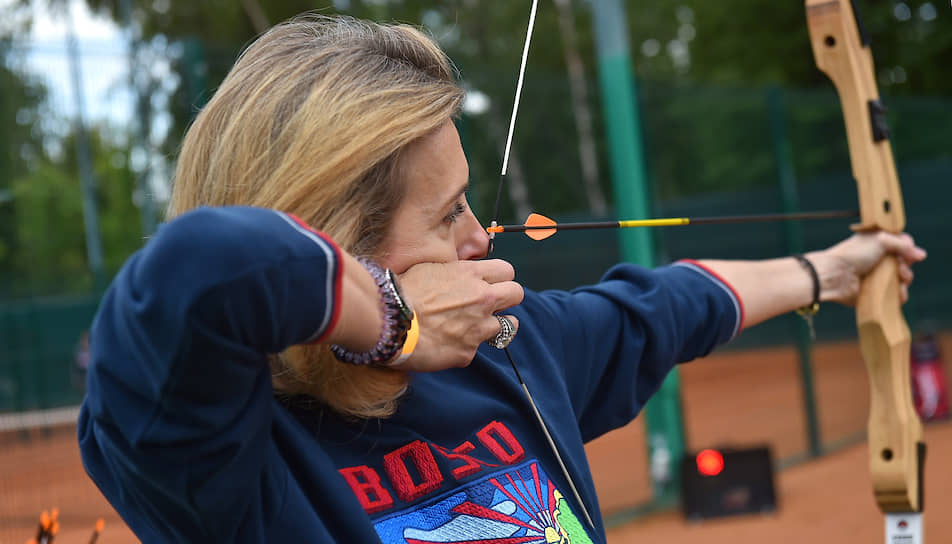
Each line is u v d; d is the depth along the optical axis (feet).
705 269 4.89
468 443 3.48
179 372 2.21
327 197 2.90
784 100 21.59
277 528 2.77
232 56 12.14
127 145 17.33
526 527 3.42
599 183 16.35
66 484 16.42
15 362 17.81
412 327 2.79
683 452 16.97
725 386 21.75
